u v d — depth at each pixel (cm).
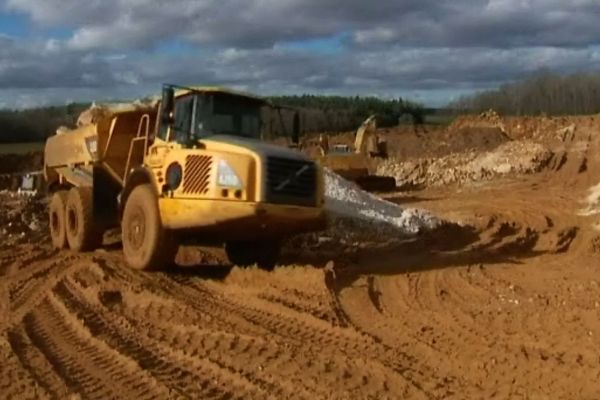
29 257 1326
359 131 3756
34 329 858
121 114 1377
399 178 3844
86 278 1124
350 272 1177
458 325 879
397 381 681
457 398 640
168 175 1152
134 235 1206
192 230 1134
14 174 3453
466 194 2950
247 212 1066
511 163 3759
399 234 1628
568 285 1094
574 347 776
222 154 1086
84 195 1416
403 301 1005
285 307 943
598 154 3831
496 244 1541
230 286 1077
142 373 700
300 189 1107
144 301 977
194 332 834
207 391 655
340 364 727
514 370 709
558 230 1753
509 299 1009
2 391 659
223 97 1210
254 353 761
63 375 698
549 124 5088
